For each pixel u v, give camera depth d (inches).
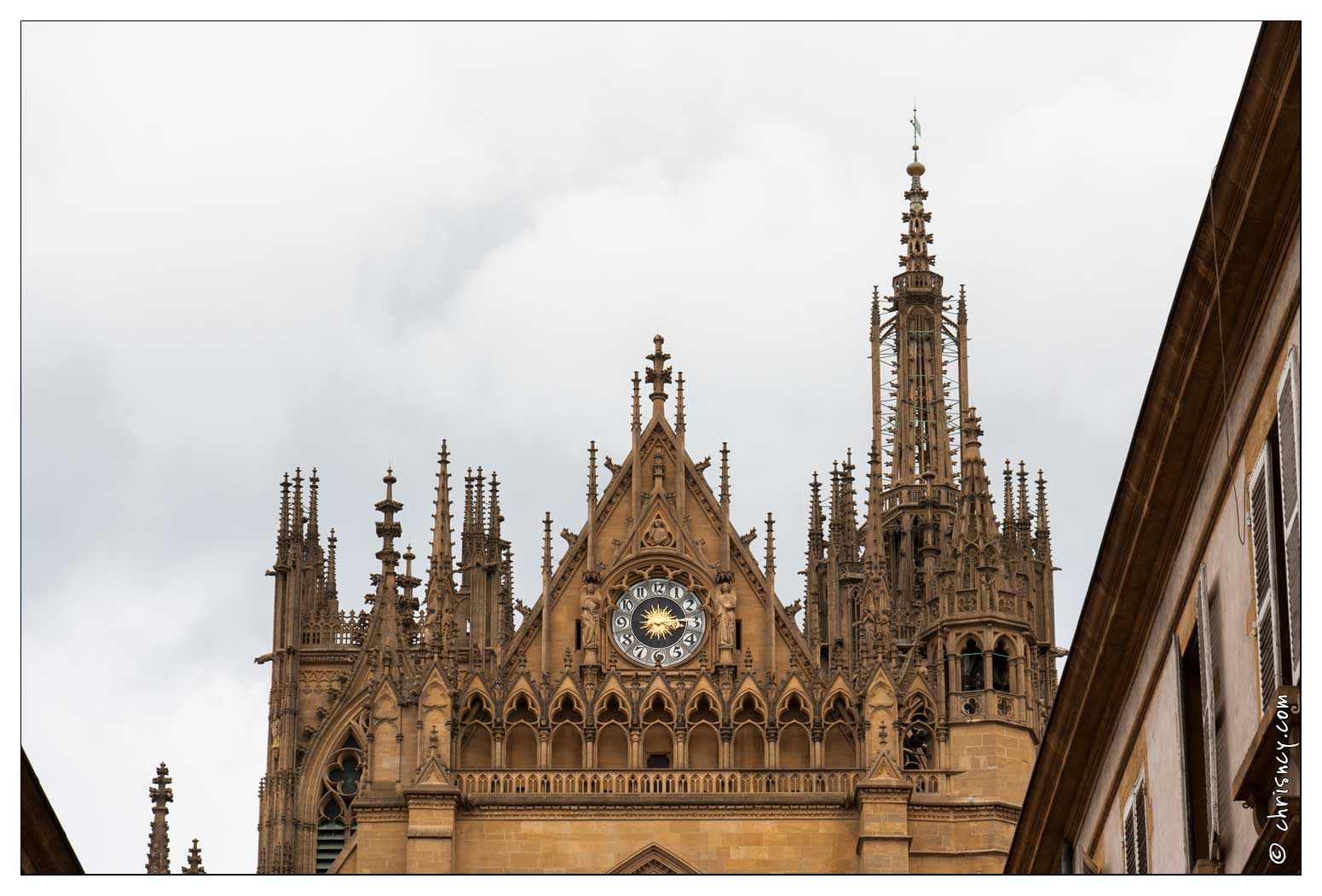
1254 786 3085.6
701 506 7076.8
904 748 6855.3
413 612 7691.9
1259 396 3240.7
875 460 7180.1
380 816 6722.4
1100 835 4175.7
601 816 6747.1
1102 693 4055.1
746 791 6752.0
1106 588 3887.8
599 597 6953.7
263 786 7711.6
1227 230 3211.1
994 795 6702.8
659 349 7204.7
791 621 6973.4
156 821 6245.1
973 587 6899.6
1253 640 3238.2
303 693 7854.3
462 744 6820.9
